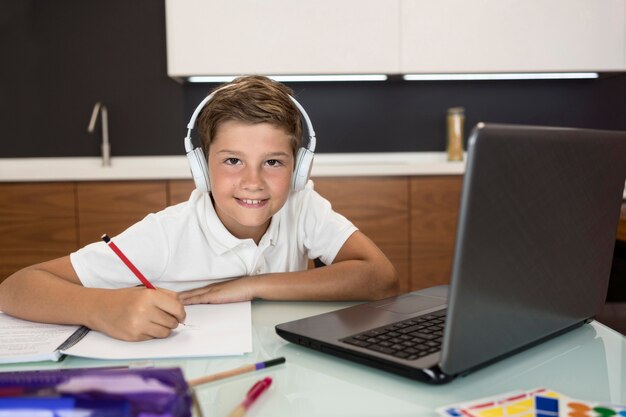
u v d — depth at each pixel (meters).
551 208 0.59
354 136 3.19
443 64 2.80
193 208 1.10
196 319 0.83
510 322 0.59
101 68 3.10
